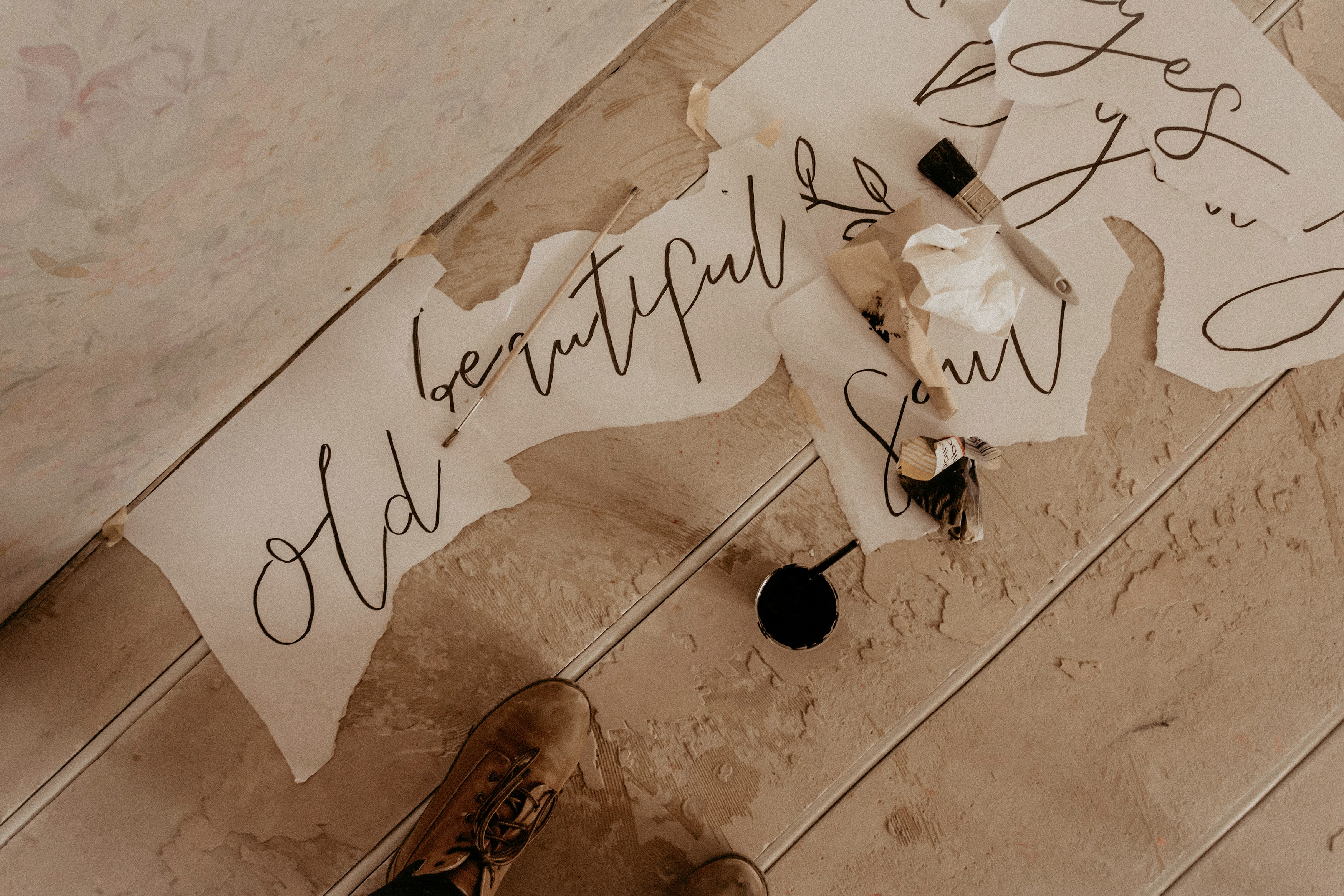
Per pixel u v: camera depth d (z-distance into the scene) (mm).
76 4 403
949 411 949
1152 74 960
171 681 968
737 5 978
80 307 603
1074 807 984
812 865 985
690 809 983
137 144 509
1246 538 975
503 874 941
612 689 979
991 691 981
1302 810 979
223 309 763
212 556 967
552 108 950
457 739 980
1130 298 974
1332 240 958
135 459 886
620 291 977
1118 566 977
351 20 566
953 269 903
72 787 962
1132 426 977
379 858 979
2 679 954
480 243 973
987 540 979
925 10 976
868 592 977
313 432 967
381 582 974
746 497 979
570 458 977
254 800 972
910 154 979
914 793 983
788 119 978
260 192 654
